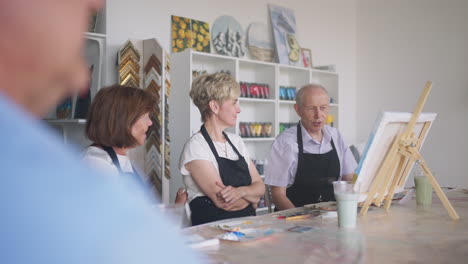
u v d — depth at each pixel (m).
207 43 4.54
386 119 1.57
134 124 1.84
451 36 5.37
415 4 5.66
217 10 4.70
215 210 2.04
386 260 1.01
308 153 2.55
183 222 0.72
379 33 6.00
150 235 0.22
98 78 3.50
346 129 6.10
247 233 1.29
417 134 1.88
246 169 2.20
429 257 1.04
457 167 5.30
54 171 0.19
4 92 0.18
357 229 1.38
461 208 1.82
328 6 5.91
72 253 0.19
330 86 5.66
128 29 3.96
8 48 0.18
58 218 0.18
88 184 0.20
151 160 3.69
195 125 4.17
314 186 2.56
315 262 0.99
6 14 0.18
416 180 1.93
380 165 1.70
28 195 0.18
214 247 1.14
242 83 4.68
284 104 5.37
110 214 0.20
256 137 4.75
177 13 4.34
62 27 0.19
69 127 3.65
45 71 0.19
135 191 0.23
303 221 1.53
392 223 1.49
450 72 5.37
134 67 3.74
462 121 5.27
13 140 0.18
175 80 4.17
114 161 1.79
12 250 0.18
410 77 5.71
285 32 5.28
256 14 5.09
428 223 1.49
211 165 2.07
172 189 4.15
